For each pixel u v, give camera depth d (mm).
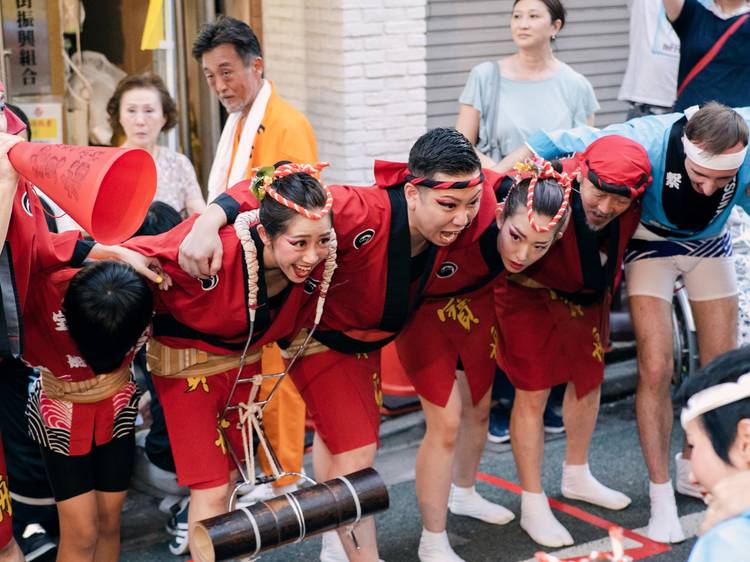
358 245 3725
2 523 3555
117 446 3734
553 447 5570
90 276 3375
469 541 4648
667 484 4637
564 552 4531
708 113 4125
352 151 6359
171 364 3680
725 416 2184
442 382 4223
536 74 5691
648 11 6410
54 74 5801
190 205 5277
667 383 4629
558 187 3799
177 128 6152
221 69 4754
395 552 4555
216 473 3717
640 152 4082
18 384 4289
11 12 5668
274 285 3627
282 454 4859
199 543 3404
